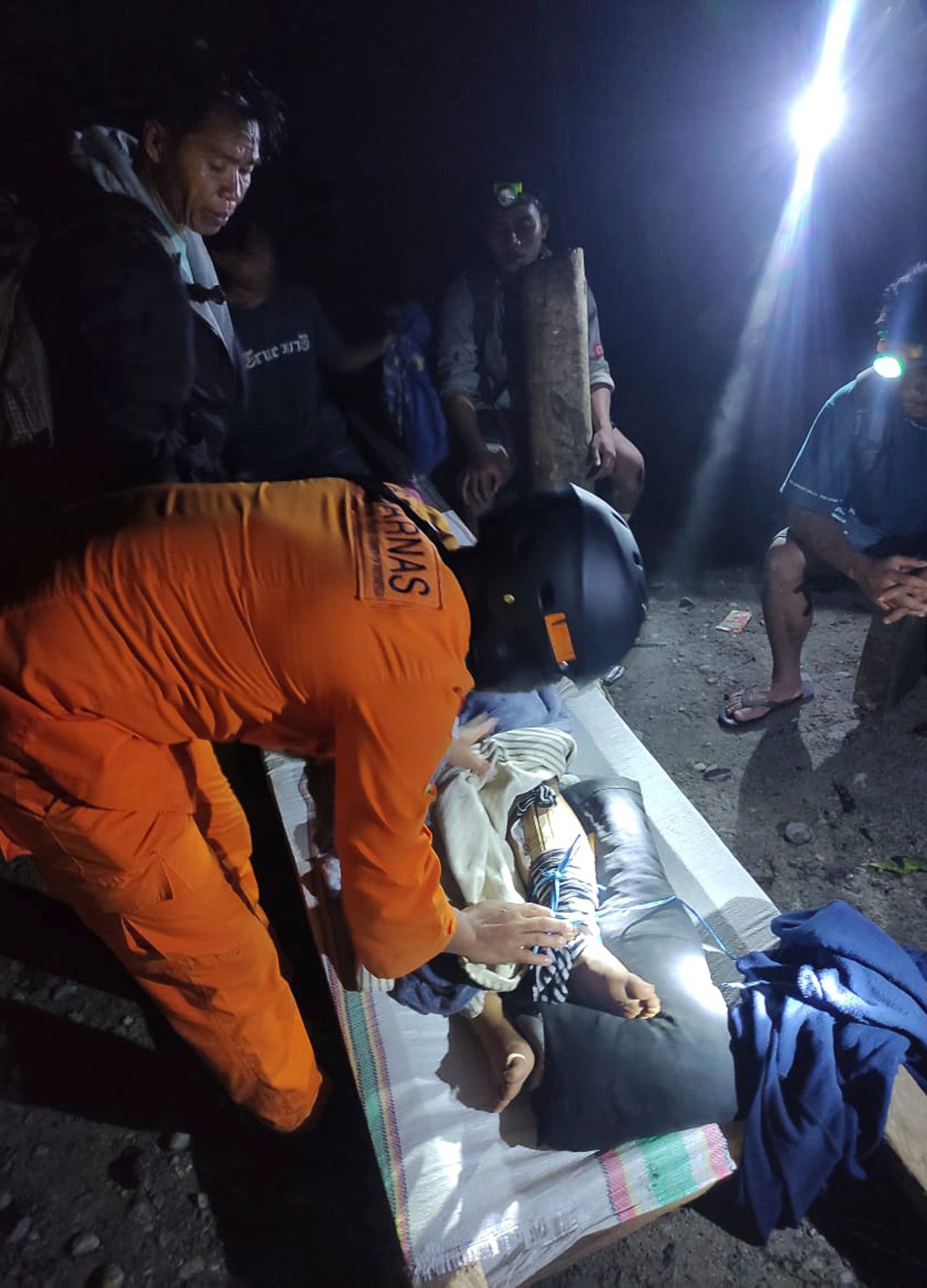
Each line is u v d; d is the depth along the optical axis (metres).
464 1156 2.02
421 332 3.84
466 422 3.87
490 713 2.61
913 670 3.44
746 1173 2.01
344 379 4.52
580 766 2.84
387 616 1.39
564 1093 1.99
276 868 3.07
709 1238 2.17
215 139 2.50
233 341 2.89
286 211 5.64
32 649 1.56
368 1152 2.41
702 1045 1.98
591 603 1.41
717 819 3.20
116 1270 2.22
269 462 3.63
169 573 1.50
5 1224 2.31
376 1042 2.20
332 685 1.42
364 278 5.48
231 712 1.62
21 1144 2.46
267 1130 2.46
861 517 3.11
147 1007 2.73
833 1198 2.21
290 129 5.58
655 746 3.50
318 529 1.48
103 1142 2.46
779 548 3.24
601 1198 1.97
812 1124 1.96
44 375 2.36
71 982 2.80
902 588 2.94
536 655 1.43
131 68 5.37
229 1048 2.04
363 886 1.54
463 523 3.98
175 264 2.45
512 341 3.87
